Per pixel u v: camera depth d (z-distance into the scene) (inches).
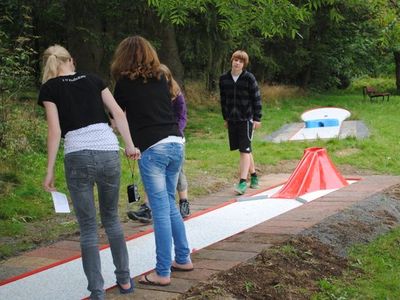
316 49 1267.2
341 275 200.5
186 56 781.3
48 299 183.6
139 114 174.4
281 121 770.8
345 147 505.7
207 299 166.6
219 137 614.5
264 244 213.9
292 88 1237.7
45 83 160.6
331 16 300.5
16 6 540.7
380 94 1131.9
